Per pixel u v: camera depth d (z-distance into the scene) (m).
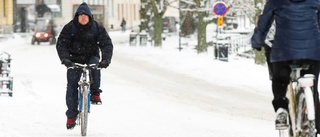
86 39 18.05
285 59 12.43
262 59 50.41
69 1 148.25
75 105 18.67
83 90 17.86
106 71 45.00
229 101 29.55
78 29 17.98
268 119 23.52
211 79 40.31
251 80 39.34
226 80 39.62
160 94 31.75
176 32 122.25
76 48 18.16
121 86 35.16
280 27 12.52
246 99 30.45
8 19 127.50
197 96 31.33
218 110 26.11
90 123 21.08
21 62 53.72
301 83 12.09
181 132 19.17
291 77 12.90
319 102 12.72
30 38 112.25
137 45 84.38
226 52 53.09
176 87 35.53
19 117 22.03
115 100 28.66
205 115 24.30
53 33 94.50
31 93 30.64
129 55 62.12
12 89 29.66
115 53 65.44
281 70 12.72
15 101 26.94
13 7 128.25
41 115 22.72
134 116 23.19
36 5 116.38
